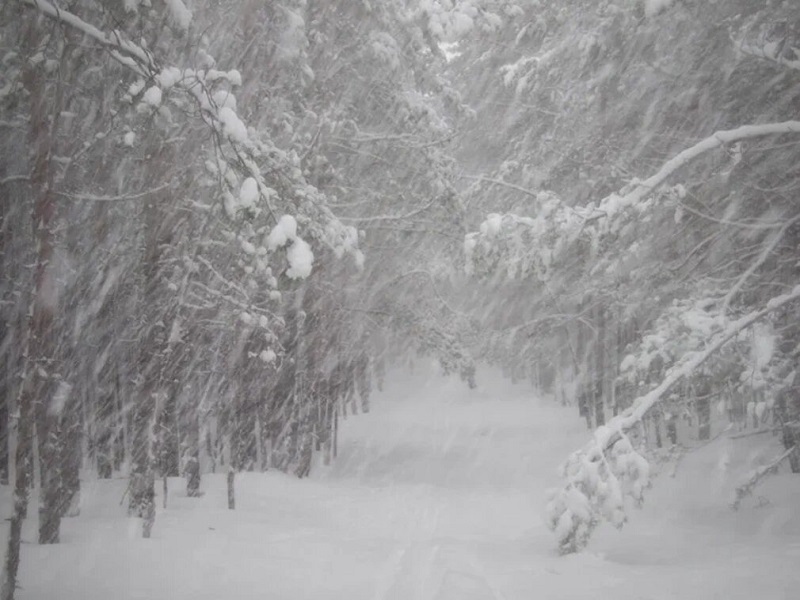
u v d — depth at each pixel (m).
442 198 18.95
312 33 16.89
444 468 23.73
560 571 8.52
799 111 12.68
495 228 10.83
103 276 15.11
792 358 10.86
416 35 17.48
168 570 8.45
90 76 11.34
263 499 15.77
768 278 12.57
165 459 13.57
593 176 18.31
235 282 13.52
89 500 14.20
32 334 8.40
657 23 13.05
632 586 7.72
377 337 27.19
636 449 10.46
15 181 13.39
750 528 11.86
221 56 13.83
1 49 10.61
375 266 22.08
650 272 14.71
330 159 19.06
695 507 14.08
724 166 12.02
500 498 16.64
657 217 12.15
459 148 24.42
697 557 9.41
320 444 27.98
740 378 10.30
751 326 10.48
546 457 24.95
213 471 20.56
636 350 12.05
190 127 11.88
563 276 19.72
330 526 12.79
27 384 7.74
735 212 12.73
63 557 8.95
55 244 11.72
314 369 21.53
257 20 14.57
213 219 12.45
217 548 9.69
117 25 8.60
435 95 19.84
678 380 10.47
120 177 13.06
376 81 18.62
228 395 19.42
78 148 11.56
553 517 9.99
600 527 12.66
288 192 10.38
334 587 7.80
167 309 11.84
